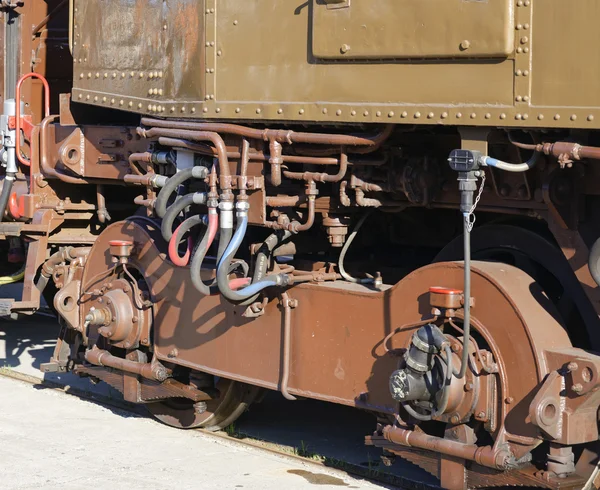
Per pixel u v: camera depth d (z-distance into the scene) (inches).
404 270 246.5
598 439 189.9
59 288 302.8
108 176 291.9
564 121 176.7
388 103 199.9
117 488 221.9
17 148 315.3
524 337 187.0
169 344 261.3
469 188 187.5
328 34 207.2
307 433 275.4
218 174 233.3
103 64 270.2
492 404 191.6
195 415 269.1
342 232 228.8
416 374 194.5
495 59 184.9
